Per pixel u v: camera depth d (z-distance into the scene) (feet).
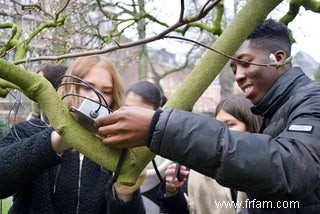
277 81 5.41
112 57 28.94
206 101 58.34
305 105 4.42
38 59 4.54
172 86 66.54
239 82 5.70
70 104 5.67
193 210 8.09
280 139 3.89
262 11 3.85
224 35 3.88
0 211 7.91
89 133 3.91
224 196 8.13
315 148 3.83
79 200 5.95
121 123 3.66
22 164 4.91
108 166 3.90
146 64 42.75
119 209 4.91
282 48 5.54
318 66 39.65
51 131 4.96
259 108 5.60
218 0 3.81
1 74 3.80
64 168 6.05
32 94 3.95
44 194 5.87
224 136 3.63
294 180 3.64
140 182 4.66
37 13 6.55
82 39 10.58
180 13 3.88
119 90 6.42
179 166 7.73
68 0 5.79
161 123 3.62
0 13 7.70
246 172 3.58
